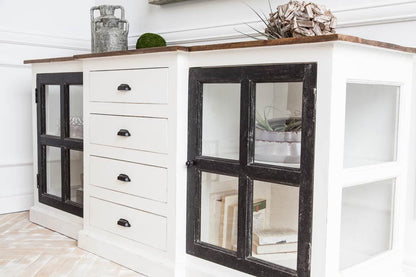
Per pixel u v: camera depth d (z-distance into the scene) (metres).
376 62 1.38
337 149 1.25
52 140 2.23
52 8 2.84
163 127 1.62
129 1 2.80
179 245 1.62
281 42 1.28
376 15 1.67
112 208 1.86
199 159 1.56
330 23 1.51
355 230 1.38
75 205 2.12
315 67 1.24
